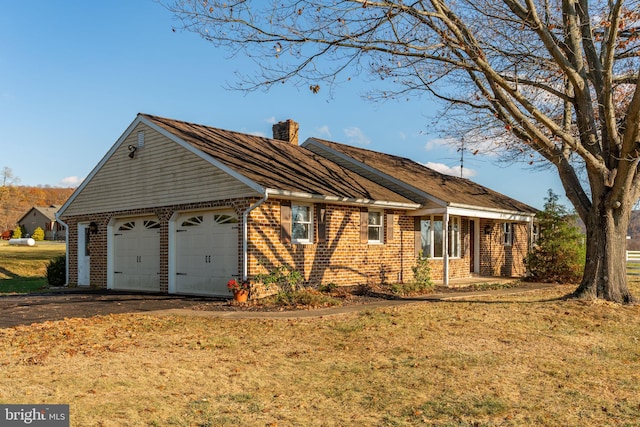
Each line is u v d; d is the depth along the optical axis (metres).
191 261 16.36
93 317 11.52
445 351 8.45
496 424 5.50
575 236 20.77
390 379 7.00
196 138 16.97
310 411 5.85
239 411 5.80
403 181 19.38
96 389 6.40
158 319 11.20
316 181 16.61
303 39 11.74
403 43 12.01
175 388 6.54
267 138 20.78
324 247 16.39
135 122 18.17
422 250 18.45
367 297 14.80
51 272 22.19
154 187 17.45
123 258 18.95
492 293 15.95
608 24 11.80
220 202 15.12
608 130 12.62
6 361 7.62
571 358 8.21
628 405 6.12
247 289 13.98
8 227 94.62
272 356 8.16
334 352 8.42
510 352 8.48
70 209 21.25
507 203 23.91
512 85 12.46
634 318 11.24
